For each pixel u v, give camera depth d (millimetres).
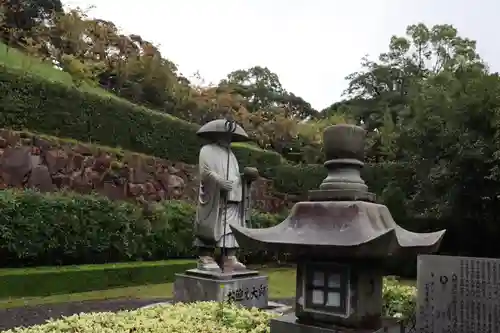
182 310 5043
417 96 14844
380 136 21016
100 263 12258
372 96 30078
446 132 12477
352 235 2934
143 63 20516
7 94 13648
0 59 15633
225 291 7469
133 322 4484
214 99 23047
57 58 18094
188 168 18156
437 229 14523
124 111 16719
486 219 12859
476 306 3510
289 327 3264
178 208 14906
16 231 10445
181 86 21750
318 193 3357
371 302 3176
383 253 2807
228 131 8406
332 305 3170
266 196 20188
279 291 11859
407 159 15672
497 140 11445
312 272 3268
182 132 18516
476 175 12031
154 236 13797
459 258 3602
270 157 21344
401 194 15188
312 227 3150
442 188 12922
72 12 19391
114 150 15414
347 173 3379
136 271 12062
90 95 15805
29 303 9086
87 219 11930
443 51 27578
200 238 8203
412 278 14312
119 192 15055
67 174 13758
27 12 19812
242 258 16969
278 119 24578
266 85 34844
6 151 12547
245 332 4336
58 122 14820
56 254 11305
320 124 24594
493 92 12039
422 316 3684
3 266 10477
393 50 29422
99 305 9219
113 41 20375
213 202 8062
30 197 10898
